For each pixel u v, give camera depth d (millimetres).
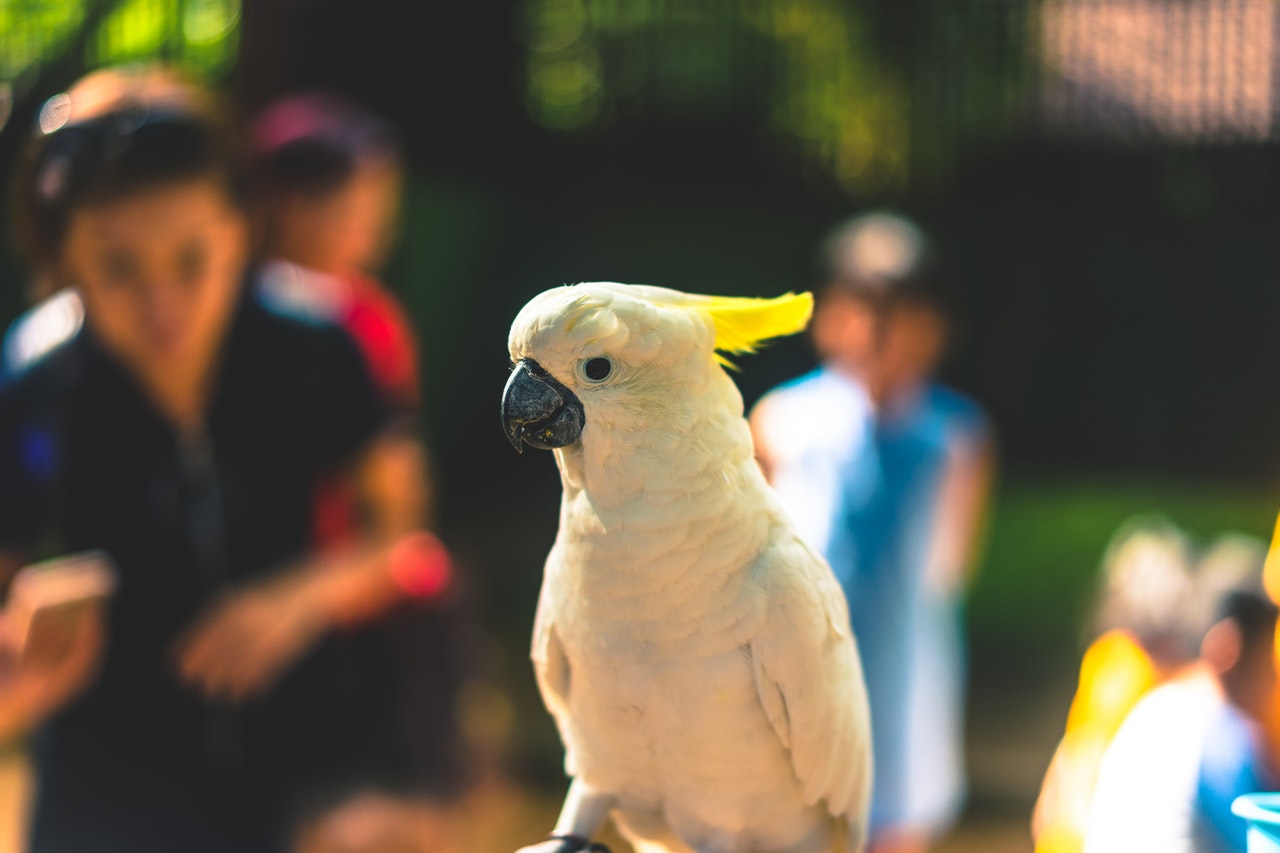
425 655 3264
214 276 2770
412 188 11180
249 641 2846
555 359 2006
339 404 3033
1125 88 12750
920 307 4191
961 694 8305
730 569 2094
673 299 2137
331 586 2990
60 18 4043
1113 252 13172
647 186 13055
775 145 13055
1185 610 3600
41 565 2924
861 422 4172
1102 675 3826
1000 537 11508
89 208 2592
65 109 2738
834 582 2316
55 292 2834
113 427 2822
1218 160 12664
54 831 2848
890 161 13203
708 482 2072
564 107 12898
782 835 2328
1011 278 13375
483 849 5199
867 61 12836
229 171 2805
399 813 3041
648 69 12891
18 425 2809
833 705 2219
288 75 6098
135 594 2836
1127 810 3043
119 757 2844
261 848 2920
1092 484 13148
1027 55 12664
